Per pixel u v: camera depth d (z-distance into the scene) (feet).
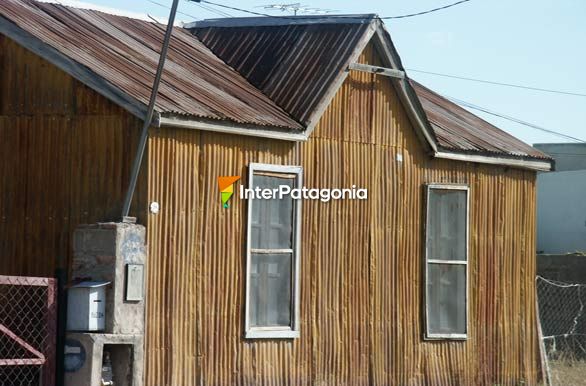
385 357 65.62
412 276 67.56
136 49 61.11
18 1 59.72
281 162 60.29
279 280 60.23
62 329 50.47
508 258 74.02
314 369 61.57
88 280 51.19
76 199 54.90
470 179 71.67
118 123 54.24
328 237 62.75
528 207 75.87
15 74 56.54
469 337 70.74
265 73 65.00
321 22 66.39
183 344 55.06
